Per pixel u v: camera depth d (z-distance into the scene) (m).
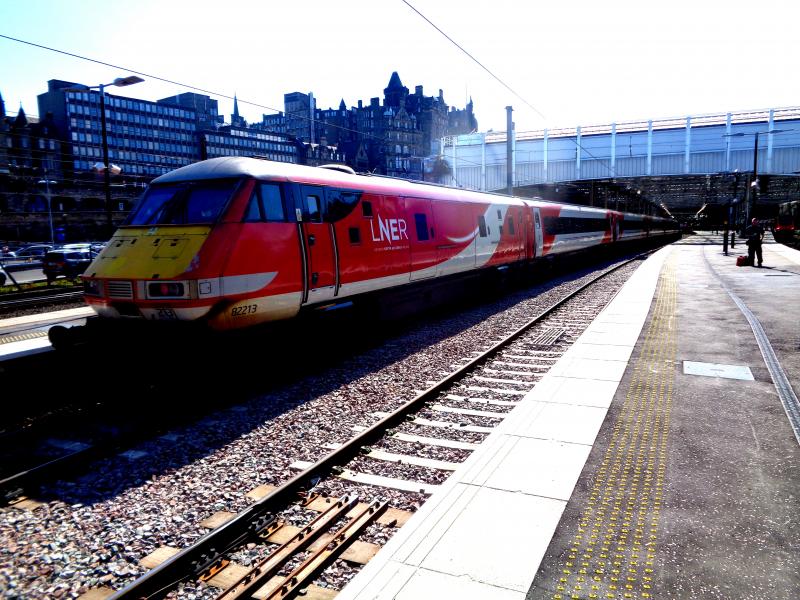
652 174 60.81
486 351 9.76
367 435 6.10
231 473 5.45
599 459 5.31
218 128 121.38
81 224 83.44
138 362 8.20
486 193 18.20
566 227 26.02
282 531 4.39
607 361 8.98
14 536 4.42
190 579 3.83
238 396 7.98
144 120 113.00
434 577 3.57
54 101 101.75
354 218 10.68
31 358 7.95
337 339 10.99
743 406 6.71
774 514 4.27
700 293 16.59
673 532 4.05
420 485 5.12
